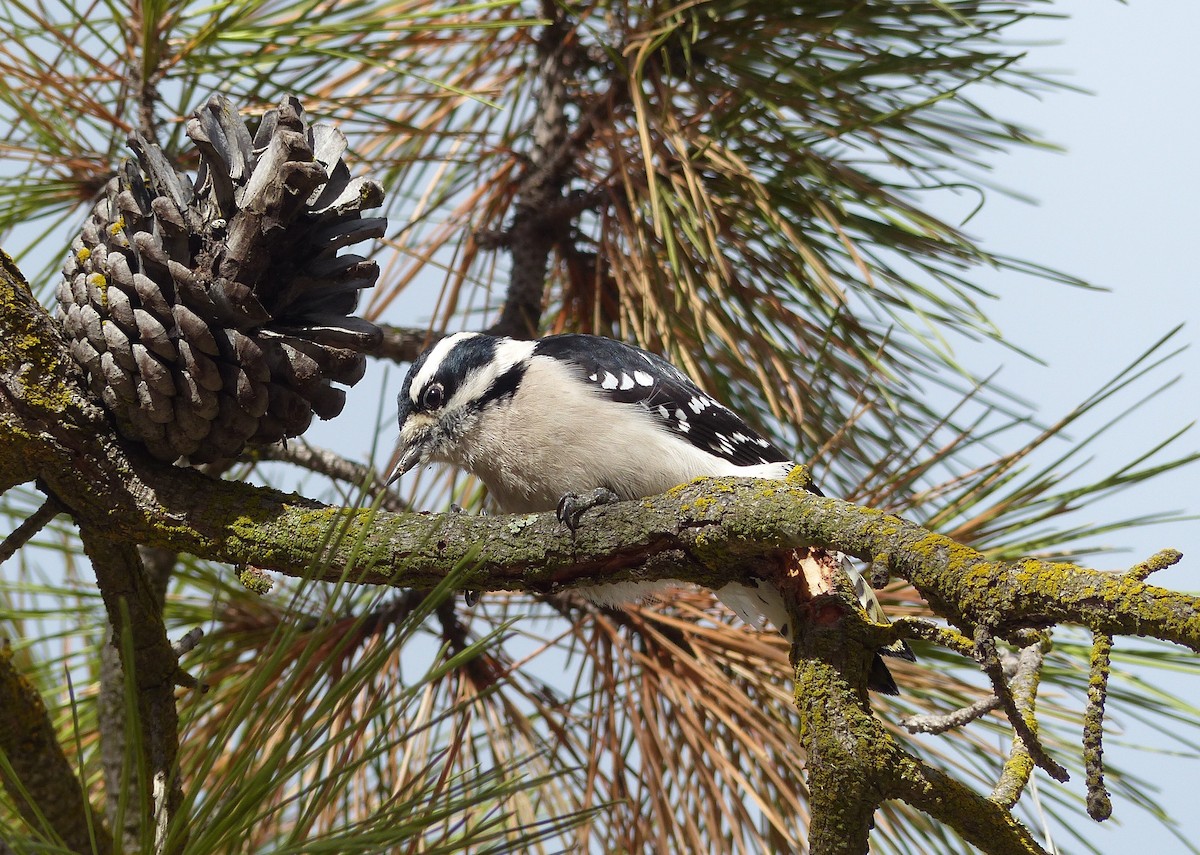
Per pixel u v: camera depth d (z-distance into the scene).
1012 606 3.55
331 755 5.39
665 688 6.12
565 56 7.52
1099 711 3.25
